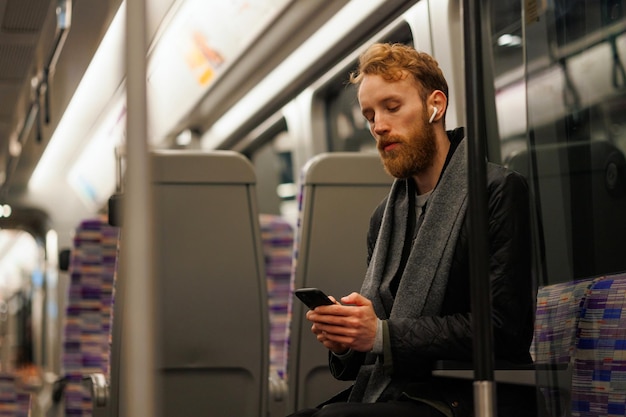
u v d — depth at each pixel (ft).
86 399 18.45
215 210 12.16
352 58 17.39
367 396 8.14
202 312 12.08
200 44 21.29
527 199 7.74
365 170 12.48
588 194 7.89
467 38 6.23
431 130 8.20
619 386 7.23
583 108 7.99
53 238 37.73
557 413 7.34
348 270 12.36
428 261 7.98
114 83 24.17
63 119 28.45
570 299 7.59
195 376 12.10
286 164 22.93
